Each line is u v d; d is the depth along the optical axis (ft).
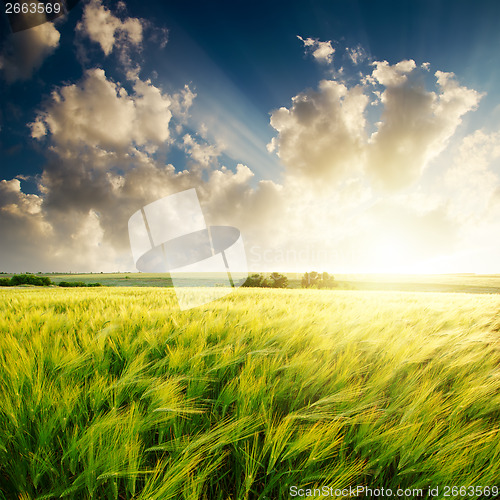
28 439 3.86
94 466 3.27
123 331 8.95
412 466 3.49
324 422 4.22
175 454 3.62
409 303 19.81
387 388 5.75
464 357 6.38
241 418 3.94
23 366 5.13
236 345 7.31
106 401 5.01
